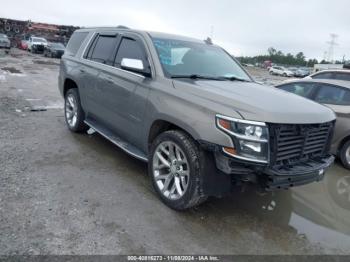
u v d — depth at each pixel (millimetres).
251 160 3127
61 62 6570
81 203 3717
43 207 3551
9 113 7371
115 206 3727
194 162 3445
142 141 4301
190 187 3494
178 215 3680
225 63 5020
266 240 3424
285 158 3346
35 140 5676
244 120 3146
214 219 3705
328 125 3807
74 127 6102
